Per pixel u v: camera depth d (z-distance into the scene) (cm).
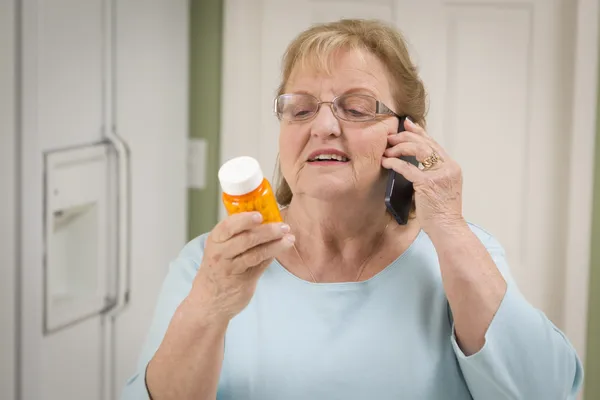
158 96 222
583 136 240
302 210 128
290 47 129
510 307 114
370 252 129
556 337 116
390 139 125
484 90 242
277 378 119
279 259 129
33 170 162
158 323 123
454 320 117
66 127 175
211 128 246
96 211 192
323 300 124
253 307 125
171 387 111
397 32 129
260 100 241
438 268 127
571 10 238
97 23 187
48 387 174
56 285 184
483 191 246
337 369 119
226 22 239
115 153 197
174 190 237
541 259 248
